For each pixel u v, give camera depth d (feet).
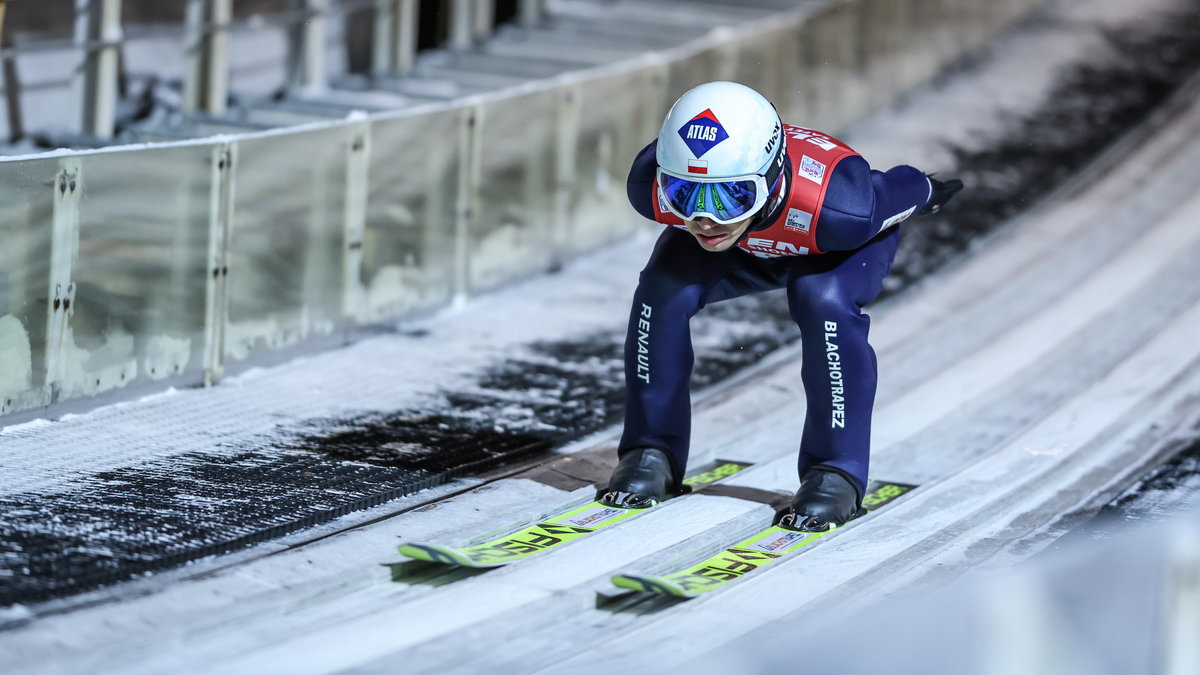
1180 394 61.77
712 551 41.22
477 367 63.05
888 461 52.90
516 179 75.77
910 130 114.21
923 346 69.26
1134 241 88.17
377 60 105.50
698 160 38.50
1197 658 27.20
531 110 75.66
